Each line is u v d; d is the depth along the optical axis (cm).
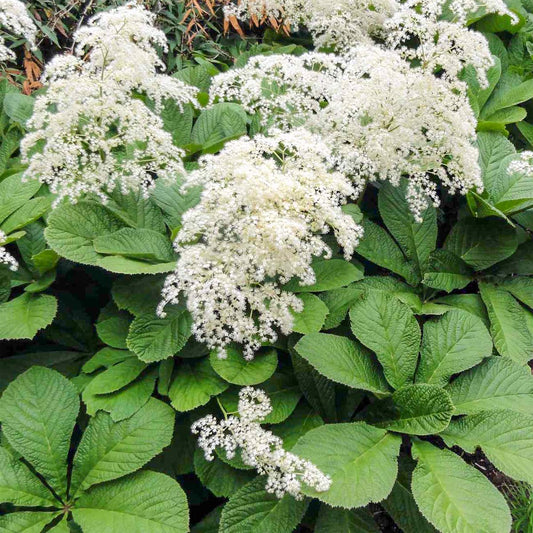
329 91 122
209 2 174
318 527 95
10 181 121
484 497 89
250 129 141
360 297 110
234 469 100
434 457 96
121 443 95
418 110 116
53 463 95
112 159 110
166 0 174
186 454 104
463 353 107
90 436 96
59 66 110
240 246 95
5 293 109
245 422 93
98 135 110
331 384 107
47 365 111
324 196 98
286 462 87
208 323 94
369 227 128
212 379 102
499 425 97
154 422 97
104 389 99
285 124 127
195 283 92
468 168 115
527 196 131
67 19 175
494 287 125
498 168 138
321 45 152
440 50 120
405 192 131
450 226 154
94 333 117
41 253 105
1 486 91
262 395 96
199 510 109
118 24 110
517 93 152
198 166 129
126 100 117
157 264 105
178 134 137
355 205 125
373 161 116
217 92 127
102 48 109
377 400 106
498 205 126
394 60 116
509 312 120
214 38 190
